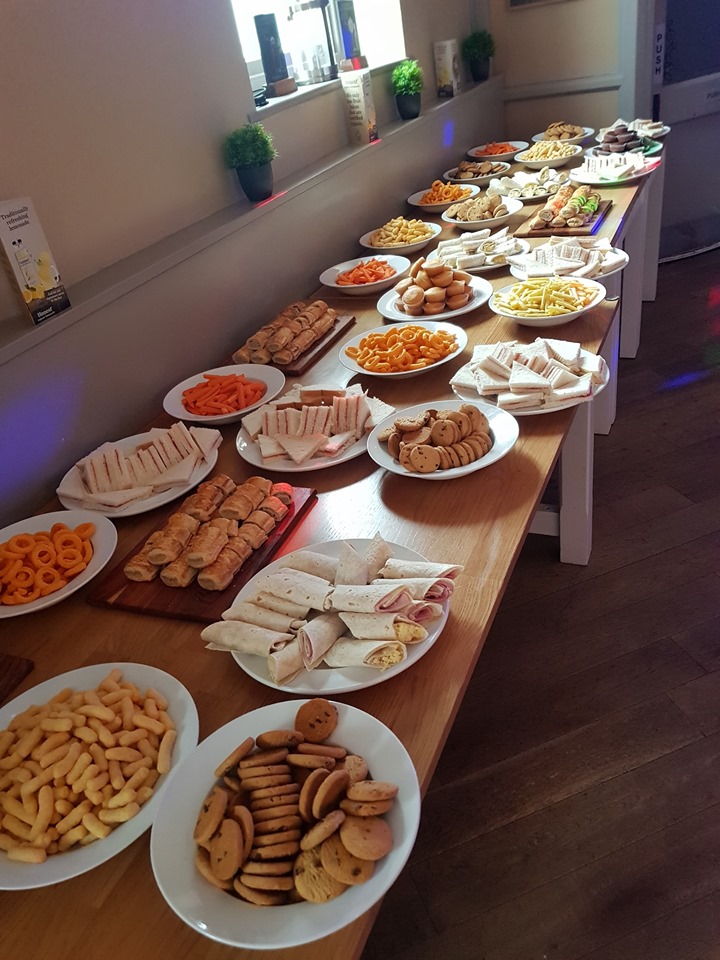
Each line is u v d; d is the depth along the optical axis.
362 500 1.26
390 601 0.91
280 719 0.82
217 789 0.74
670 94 3.70
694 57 3.70
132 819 0.77
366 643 0.89
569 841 1.46
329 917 0.63
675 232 4.14
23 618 1.12
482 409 1.38
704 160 4.00
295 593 0.97
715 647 1.81
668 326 3.43
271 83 2.28
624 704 1.71
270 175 2.00
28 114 1.40
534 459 1.28
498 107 3.74
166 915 0.70
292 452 1.36
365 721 0.80
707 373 2.99
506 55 3.68
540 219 2.27
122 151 1.63
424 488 1.26
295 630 0.94
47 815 0.77
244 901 0.66
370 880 0.65
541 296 1.73
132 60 1.62
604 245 2.01
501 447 1.27
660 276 4.02
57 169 1.48
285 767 0.76
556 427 1.36
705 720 1.65
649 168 2.63
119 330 1.57
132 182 1.67
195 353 1.81
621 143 2.88
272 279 2.08
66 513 1.30
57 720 0.86
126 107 1.62
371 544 1.05
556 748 1.64
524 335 1.71
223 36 1.90
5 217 1.32
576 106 3.66
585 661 1.84
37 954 0.68
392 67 2.88
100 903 0.72
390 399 1.54
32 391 1.38
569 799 1.54
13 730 0.89
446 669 0.90
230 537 1.16
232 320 1.94
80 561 1.18
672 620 1.91
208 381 1.68
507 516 1.16
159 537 1.18
